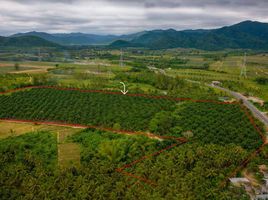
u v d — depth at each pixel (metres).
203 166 109.75
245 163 117.19
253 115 174.88
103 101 185.25
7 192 97.00
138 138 134.25
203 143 132.25
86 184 99.69
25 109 172.38
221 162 112.19
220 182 103.38
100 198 93.88
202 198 93.88
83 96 193.75
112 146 124.56
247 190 100.88
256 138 140.38
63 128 154.88
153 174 105.62
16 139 138.12
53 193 95.81
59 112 169.00
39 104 179.12
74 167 110.31
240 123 155.62
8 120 164.12
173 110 174.12
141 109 172.62
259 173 110.44
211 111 170.25
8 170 108.38
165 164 111.25
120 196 95.88
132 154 122.25
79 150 130.62
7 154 120.38
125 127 150.00
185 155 115.69
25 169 111.38
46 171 110.44
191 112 167.75
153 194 94.50
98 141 135.12
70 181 101.62
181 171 106.94
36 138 139.75
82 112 168.75
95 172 108.44
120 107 175.62
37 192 97.31
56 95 195.12
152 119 157.62
